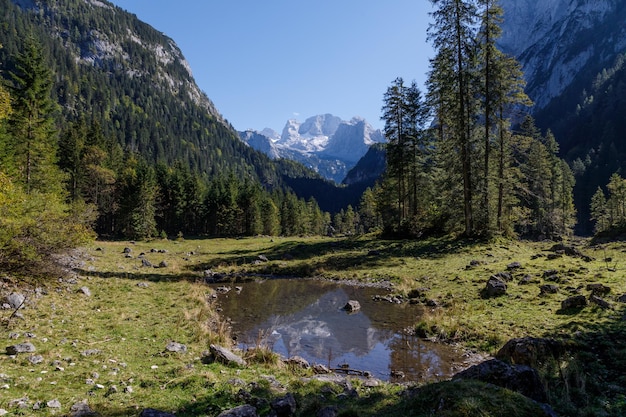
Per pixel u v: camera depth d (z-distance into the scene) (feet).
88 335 34.22
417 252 94.48
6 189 40.81
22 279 42.86
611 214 272.92
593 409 20.40
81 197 193.47
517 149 112.57
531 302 45.65
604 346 29.78
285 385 26.68
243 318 51.49
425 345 39.29
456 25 98.58
